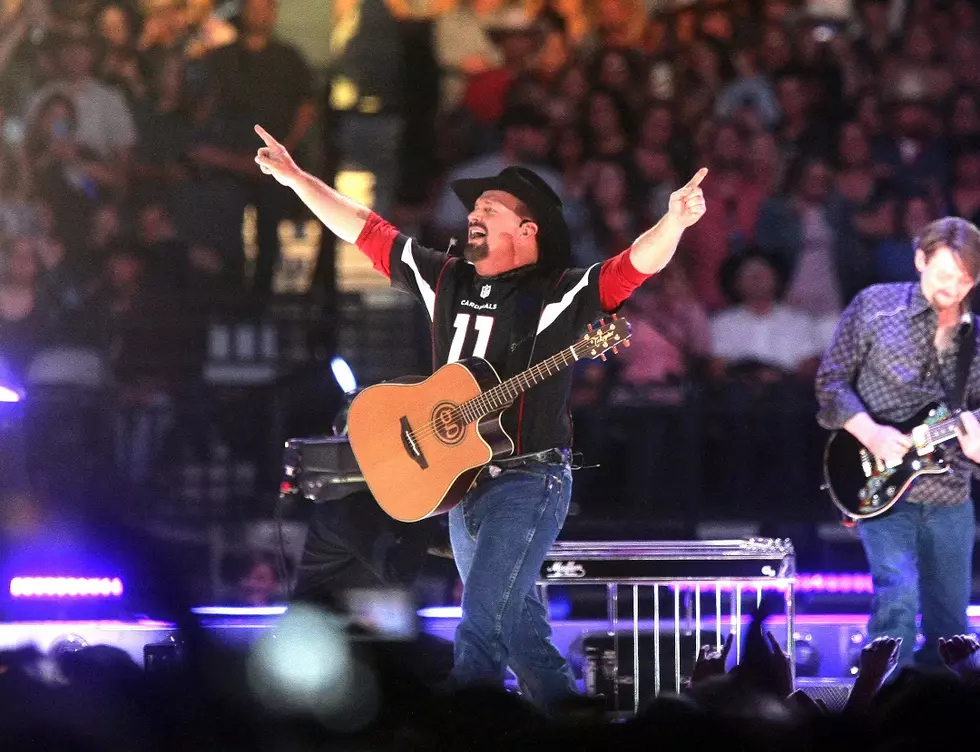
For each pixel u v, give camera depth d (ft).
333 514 77.30
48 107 134.00
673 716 45.73
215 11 138.10
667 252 65.67
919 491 77.36
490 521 67.51
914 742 45.14
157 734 49.96
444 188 135.74
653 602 90.74
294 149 137.18
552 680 71.00
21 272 128.26
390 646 73.00
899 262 127.85
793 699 53.78
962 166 132.26
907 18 139.85
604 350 66.49
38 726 48.29
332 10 143.33
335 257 133.08
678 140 132.67
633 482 118.21
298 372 124.88
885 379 78.02
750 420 118.93
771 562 77.00
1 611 86.07
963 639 62.69
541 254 70.23
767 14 138.41
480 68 139.95
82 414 120.16
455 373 67.56
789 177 131.23
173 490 119.34
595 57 138.51
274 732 51.70
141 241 131.85
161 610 83.35
